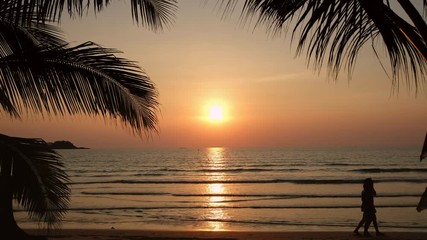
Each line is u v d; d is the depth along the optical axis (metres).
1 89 4.92
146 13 5.73
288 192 37.25
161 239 14.78
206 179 52.19
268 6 3.24
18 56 4.93
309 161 86.50
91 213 24.55
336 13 3.26
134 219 22.27
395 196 31.80
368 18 3.41
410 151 139.25
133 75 5.46
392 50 3.51
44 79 5.00
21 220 20.16
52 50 5.09
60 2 3.96
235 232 16.66
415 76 3.56
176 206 28.08
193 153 158.12
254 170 66.06
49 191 5.68
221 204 29.08
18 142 5.52
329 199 31.42
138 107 5.55
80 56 5.22
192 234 16.16
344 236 15.64
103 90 5.30
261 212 24.80
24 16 3.89
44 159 5.63
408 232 16.27
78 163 90.25
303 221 21.20
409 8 3.21
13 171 5.48
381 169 60.19
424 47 3.25
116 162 94.25
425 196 3.66
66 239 14.66
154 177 56.41
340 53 3.44
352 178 49.34
